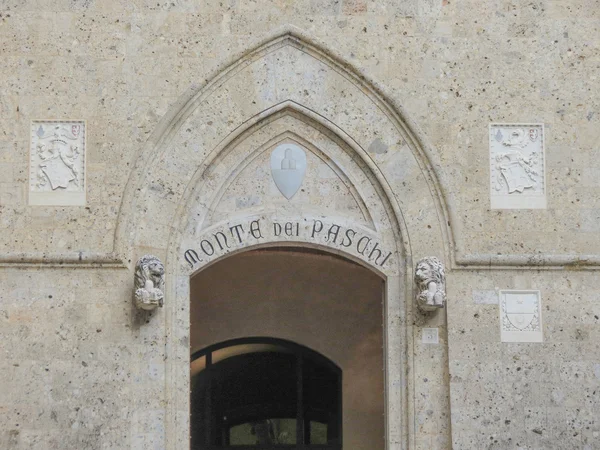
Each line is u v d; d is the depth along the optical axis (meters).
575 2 20.64
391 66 20.33
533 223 20.09
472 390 19.62
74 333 19.48
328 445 24.75
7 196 19.83
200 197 20.11
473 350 19.73
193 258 19.95
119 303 19.59
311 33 20.30
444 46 20.42
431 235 20.02
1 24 20.22
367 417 24.62
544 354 19.77
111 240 19.75
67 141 19.98
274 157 20.31
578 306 19.91
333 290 24.84
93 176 19.89
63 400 19.31
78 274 19.66
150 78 20.12
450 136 20.23
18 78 20.11
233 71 20.23
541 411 19.61
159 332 19.56
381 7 20.45
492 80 20.38
